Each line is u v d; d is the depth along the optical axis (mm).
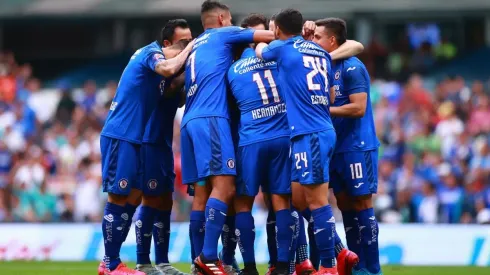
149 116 33031
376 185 33844
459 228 51812
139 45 93438
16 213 65438
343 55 33344
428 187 61656
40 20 92688
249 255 32375
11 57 84375
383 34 90188
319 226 30359
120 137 32094
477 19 88750
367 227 33781
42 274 41625
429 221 61156
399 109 73375
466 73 84500
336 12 83938
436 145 69000
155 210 34625
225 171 31172
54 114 78562
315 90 30609
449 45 88312
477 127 70625
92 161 68625
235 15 82938
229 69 32469
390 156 68500
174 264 48312
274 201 32062
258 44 32188
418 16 87750
